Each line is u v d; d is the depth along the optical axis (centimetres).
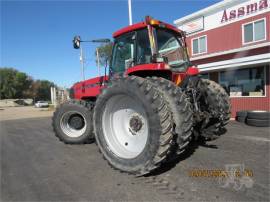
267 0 966
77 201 277
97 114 393
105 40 534
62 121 577
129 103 379
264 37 986
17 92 6631
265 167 357
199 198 268
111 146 382
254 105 949
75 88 616
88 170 377
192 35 1295
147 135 342
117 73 471
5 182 344
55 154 487
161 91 359
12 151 533
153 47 396
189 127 358
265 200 259
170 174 341
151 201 266
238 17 1076
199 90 423
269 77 895
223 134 607
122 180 330
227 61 955
